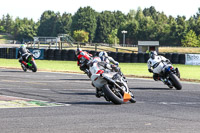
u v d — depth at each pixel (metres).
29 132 20.45
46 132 20.47
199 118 25.44
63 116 25.41
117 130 21.09
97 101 33.38
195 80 57.69
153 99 35.34
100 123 23.06
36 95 37.19
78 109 28.52
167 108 29.75
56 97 35.91
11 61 113.44
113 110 28.22
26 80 53.72
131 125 22.58
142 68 89.50
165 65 44.91
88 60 54.62
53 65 97.19
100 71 30.36
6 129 21.14
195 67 98.56
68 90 42.12
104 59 39.22
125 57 113.88
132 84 50.62
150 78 62.09
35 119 24.19
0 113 26.33
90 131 20.77
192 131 21.14
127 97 30.30
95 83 31.42
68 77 60.72
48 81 52.91
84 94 38.62
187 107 30.55
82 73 70.81
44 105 30.47
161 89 44.69
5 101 32.53
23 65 71.25
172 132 20.80
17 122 23.16
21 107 29.20
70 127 21.80
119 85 30.95
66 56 121.00
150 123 23.30
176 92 41.69
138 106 30.50
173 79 43.62
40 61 116.69
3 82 50.28
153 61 45.59
